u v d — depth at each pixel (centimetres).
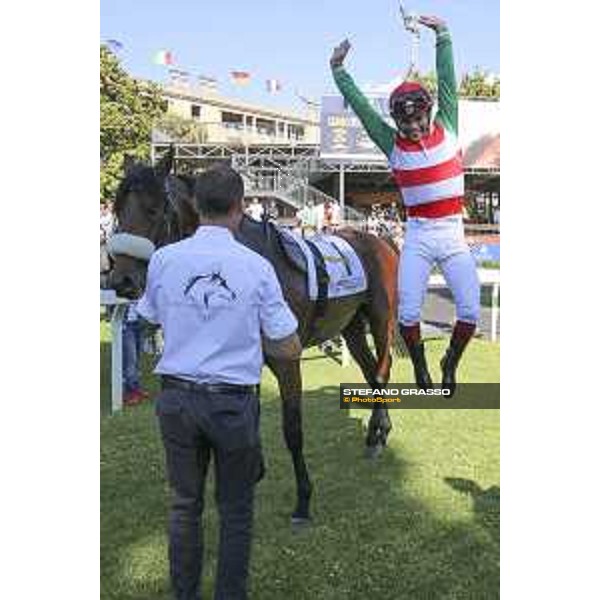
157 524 393
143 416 566
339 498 423
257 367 280
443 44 468
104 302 543
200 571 295
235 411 275
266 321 279
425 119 474
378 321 488
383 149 484
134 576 346
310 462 472
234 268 275
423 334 544
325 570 351
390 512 407
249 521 286
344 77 481
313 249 425
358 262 468
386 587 339
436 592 336
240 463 279
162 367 281
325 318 431
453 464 468
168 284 279
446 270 495
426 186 480
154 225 381
